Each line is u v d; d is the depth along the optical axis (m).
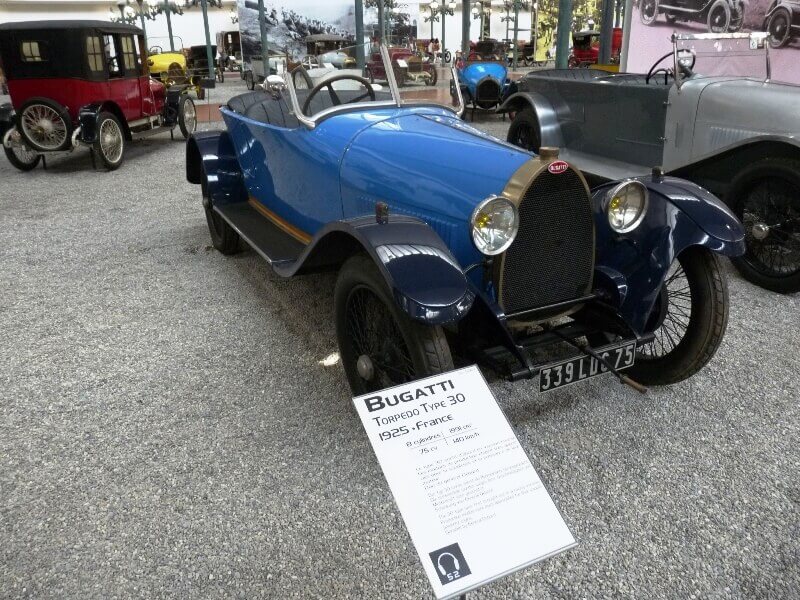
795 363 2.78
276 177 3.49
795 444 2.22
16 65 6.94
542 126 5.47
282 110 3.49
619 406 2.46
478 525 1.35
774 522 1.87
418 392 1.50
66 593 1.66
